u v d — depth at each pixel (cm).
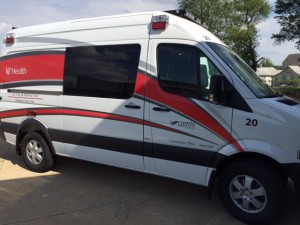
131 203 529
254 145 445
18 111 674
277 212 445
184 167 496
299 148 428
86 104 576
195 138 480
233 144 457
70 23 610
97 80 566
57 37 620
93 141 574
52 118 624
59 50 615
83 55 586
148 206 519
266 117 439
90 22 586
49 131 631
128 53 536
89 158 590
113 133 549
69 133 604
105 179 631
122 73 539
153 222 470
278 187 441
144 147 521
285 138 431
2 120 704
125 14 552
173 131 495
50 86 624
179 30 496
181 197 552
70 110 597
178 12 525
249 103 447
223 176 479
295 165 429
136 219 479
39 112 642
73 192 571
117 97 543
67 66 604
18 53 675
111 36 557
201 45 480
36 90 645
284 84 6059
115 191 576
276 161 439
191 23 514
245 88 454
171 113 494
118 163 557
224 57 484
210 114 468
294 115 432
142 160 529
